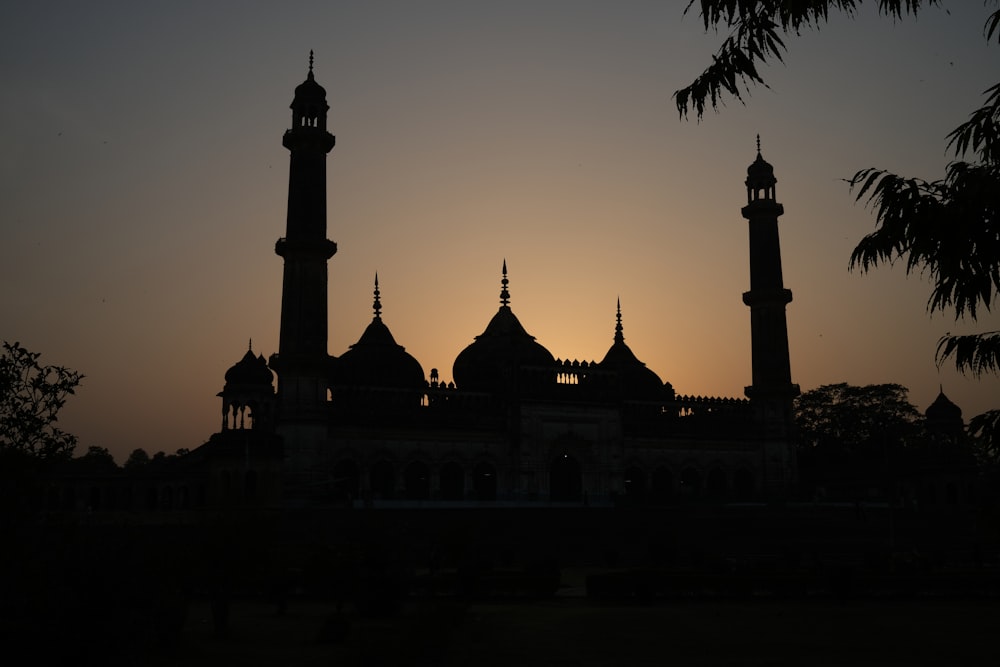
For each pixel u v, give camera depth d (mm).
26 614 14203
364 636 24500
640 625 26719
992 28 10977
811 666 19891
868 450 97375
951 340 11391
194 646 23688
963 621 27406
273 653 22641
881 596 33781
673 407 81875
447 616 24797
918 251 11117
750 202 84812
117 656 15000
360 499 65500
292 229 66000
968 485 75062
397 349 77000
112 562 15227
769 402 82688
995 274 10867
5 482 14820
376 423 68938
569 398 75625
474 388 74688
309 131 66938
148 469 61844
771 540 55688
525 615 29500
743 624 26906
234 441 56375
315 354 64250
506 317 83938
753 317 83750
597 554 51750
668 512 61219
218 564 25688
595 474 75688
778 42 12102
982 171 10969
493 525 55594
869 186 11469
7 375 15289
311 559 30438
